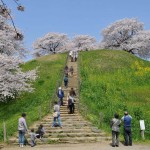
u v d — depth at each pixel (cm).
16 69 3675
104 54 5803
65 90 3431
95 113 2777
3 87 3416
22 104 3525
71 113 2694
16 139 2034
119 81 4162
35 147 1902
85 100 3150
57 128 2262
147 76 4419
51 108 2936
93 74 4597
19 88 3581
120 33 8719
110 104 3009
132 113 2675
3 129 2253
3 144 1998
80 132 2191
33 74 3816
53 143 2025
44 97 3506
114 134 1870
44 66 5062
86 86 3709
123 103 3045
